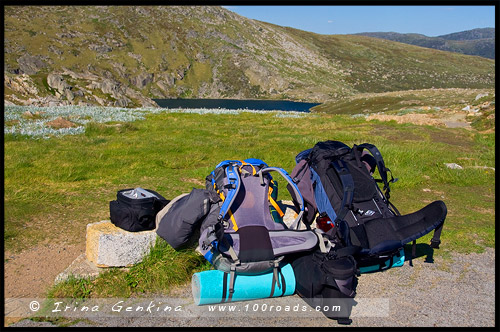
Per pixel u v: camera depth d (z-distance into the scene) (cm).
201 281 398
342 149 510
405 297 433
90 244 456
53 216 626
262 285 407
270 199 484
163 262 459
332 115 2562
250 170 487
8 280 452
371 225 446
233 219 438
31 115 1842
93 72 19300
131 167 960
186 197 468
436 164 1090
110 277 443
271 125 2003
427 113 2669
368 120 2222
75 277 439
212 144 1320
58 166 925
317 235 420
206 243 390
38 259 500
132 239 450
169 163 1015
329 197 486
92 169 923
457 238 571
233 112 2630
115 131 1574
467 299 430
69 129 1534
